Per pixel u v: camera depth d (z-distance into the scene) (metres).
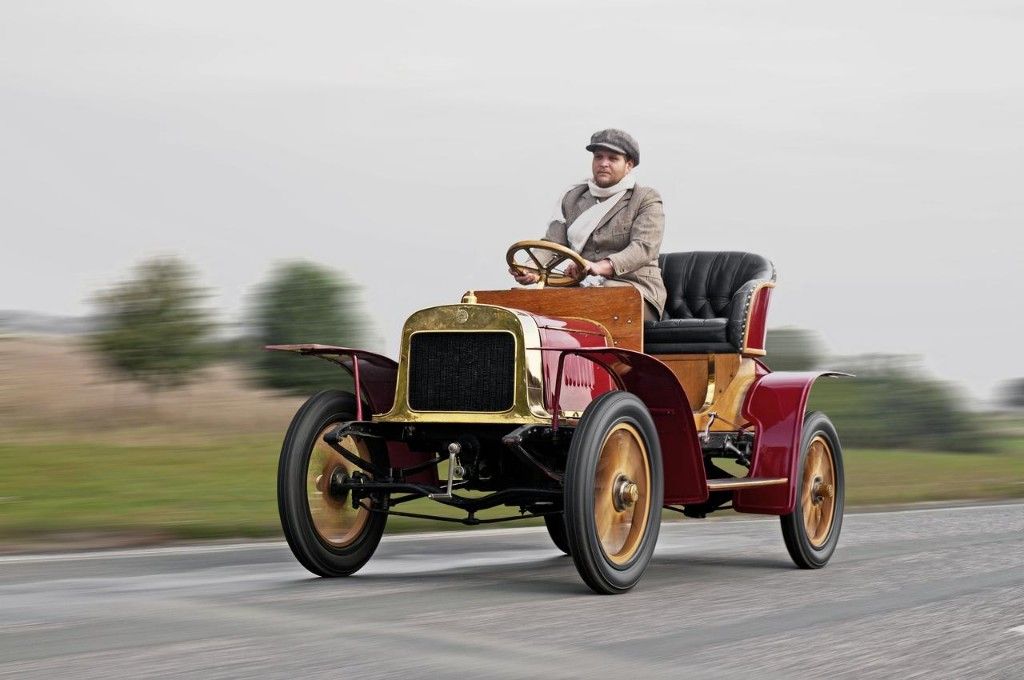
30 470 11.59
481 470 6.21
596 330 6.30
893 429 23.97
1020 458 23.27
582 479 5.35
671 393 5.80
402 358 5.95
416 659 3.88
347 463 6.14
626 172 7.28
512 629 4.51
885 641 4.52
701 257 7.60
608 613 4.97
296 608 4.84
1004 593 5.82
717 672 3.89
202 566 6.24
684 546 8.20
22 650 3.90
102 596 5.09
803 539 6.86
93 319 18.67
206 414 17.56
